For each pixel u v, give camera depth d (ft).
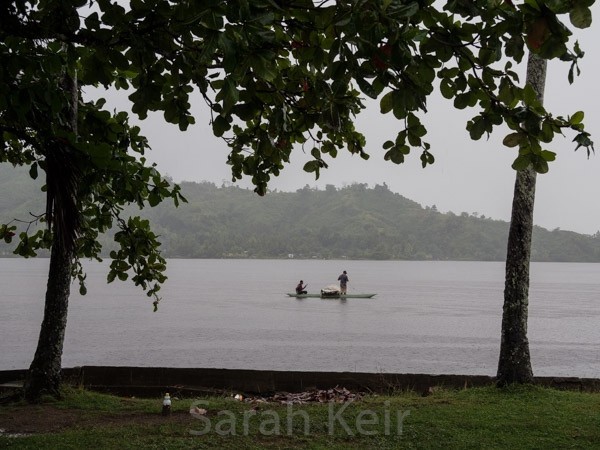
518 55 12.70
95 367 36.47
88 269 531.09
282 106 15.51
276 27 14.57
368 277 421.18
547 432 25.04
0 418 27.09
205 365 72.28
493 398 31.30
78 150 16.16
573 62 12.12
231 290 250.98
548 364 75.97
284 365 72.95
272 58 11.84
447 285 325.42
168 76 15.29
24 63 14.76
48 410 28.58
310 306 170.91
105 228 33.55
